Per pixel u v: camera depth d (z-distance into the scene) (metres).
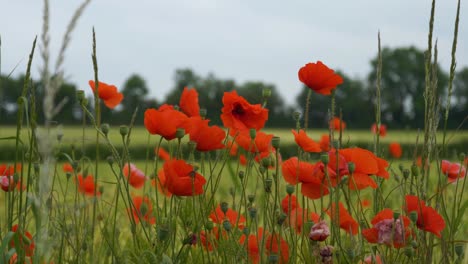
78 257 2.21
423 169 2.17
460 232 2.80
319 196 2.26
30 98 1.79
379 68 2.34
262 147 2.43
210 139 2.19
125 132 2.10
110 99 2.83
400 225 2.00
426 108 2.16
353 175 2.17
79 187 2.75
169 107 2.38
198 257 2.43
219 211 2.42
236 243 2.11
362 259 2.23
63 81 1.31
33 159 2.07
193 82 64.94
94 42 1.99
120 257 2.20
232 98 2.34
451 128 58.78
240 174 2.32
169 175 2.03
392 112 77.50
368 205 3.54
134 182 3.12
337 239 2.06
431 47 2.11
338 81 2.44
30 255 2.05
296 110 2.45
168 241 2.12
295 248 2.21
